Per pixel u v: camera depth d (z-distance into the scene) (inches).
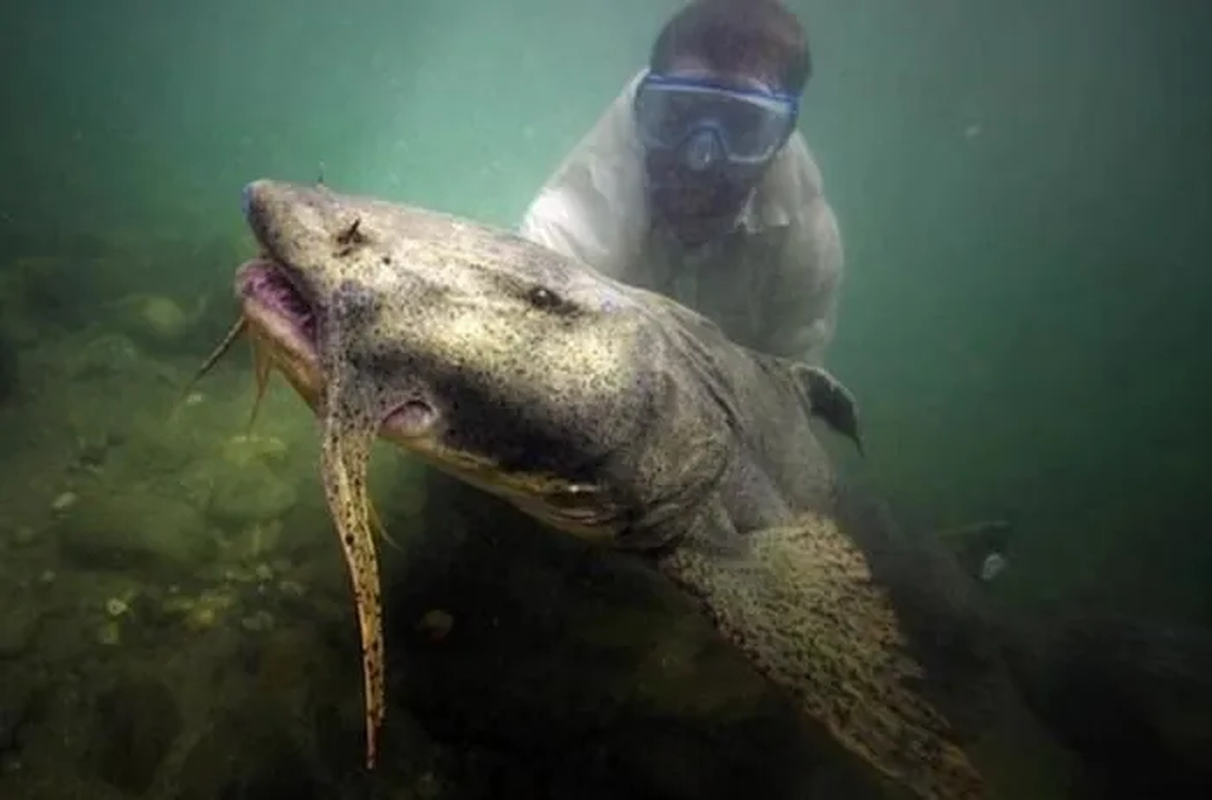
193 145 146.7
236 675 23.9
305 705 23.2
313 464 34.2
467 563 28.1
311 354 15.6
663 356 20.1
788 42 32.8
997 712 27.7
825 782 24.3
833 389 28.0
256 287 16.1
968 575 32.7
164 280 52.6
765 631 18.8
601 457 18.6
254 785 21.2
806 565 21.0
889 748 16.8
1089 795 27.1
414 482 32.0
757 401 24.3
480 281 17.2
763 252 37.7
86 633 24.8
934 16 337.7
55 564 27.5
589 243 36.1
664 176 34.1
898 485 57.2
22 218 72.4
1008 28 342.6
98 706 22.7
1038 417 82.3
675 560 20.4
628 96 36.8
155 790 21.0
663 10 399.5
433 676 24.5
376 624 13.6
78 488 31.8
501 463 17.9
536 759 23.0
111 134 143.2
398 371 16.1
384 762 22.3
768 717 25.2
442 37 486.3
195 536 28.7
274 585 27.2
